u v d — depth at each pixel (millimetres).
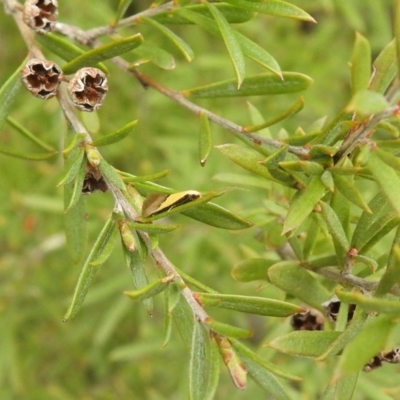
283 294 368
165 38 608
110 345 688
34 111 556
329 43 666
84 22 570
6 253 604
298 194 311
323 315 326
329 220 309
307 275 325
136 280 298
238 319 602
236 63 314
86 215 334
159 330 602
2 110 323
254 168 316
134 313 679
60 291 621
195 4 332
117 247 558
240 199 545
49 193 563
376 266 308
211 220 304
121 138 307
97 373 706
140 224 296
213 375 287
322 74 632
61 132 508
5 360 568
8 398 637
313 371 483
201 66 601
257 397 536
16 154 343
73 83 311
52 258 615
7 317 569
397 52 281
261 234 362
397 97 286
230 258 548
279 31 639
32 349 657
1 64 625
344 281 315
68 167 312
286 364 487
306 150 309
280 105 614
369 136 295
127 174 307
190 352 292
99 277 619
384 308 275
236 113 597
